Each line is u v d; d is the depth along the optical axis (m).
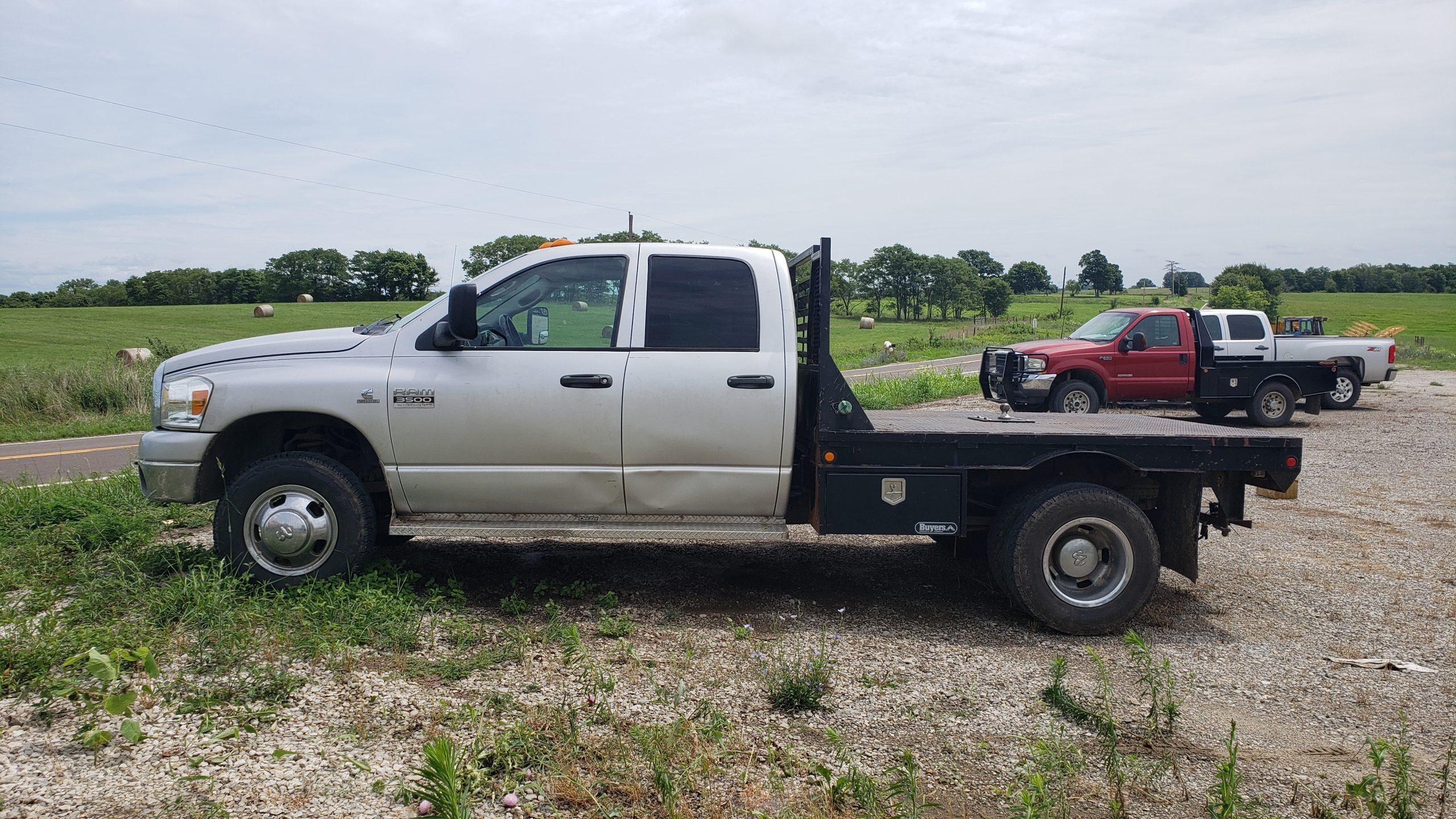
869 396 16.53
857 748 3.35
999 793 3.06
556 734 3.28
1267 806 3.04
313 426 5.11
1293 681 4.18
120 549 5.44
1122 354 14.17
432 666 3.90
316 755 3.07
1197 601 5.42
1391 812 2.90
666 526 4.88
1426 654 4.55
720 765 3.15
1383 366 16.97
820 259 4.76
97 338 45.84
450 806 2.41
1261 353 17.03
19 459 12.10
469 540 6.54
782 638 4.56
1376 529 7.32
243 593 4.60
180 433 4.84
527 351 4.83
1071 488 4.77
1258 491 5.08
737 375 4.80
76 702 3.36
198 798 2.76
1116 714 3.77
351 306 81.88
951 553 6.31
